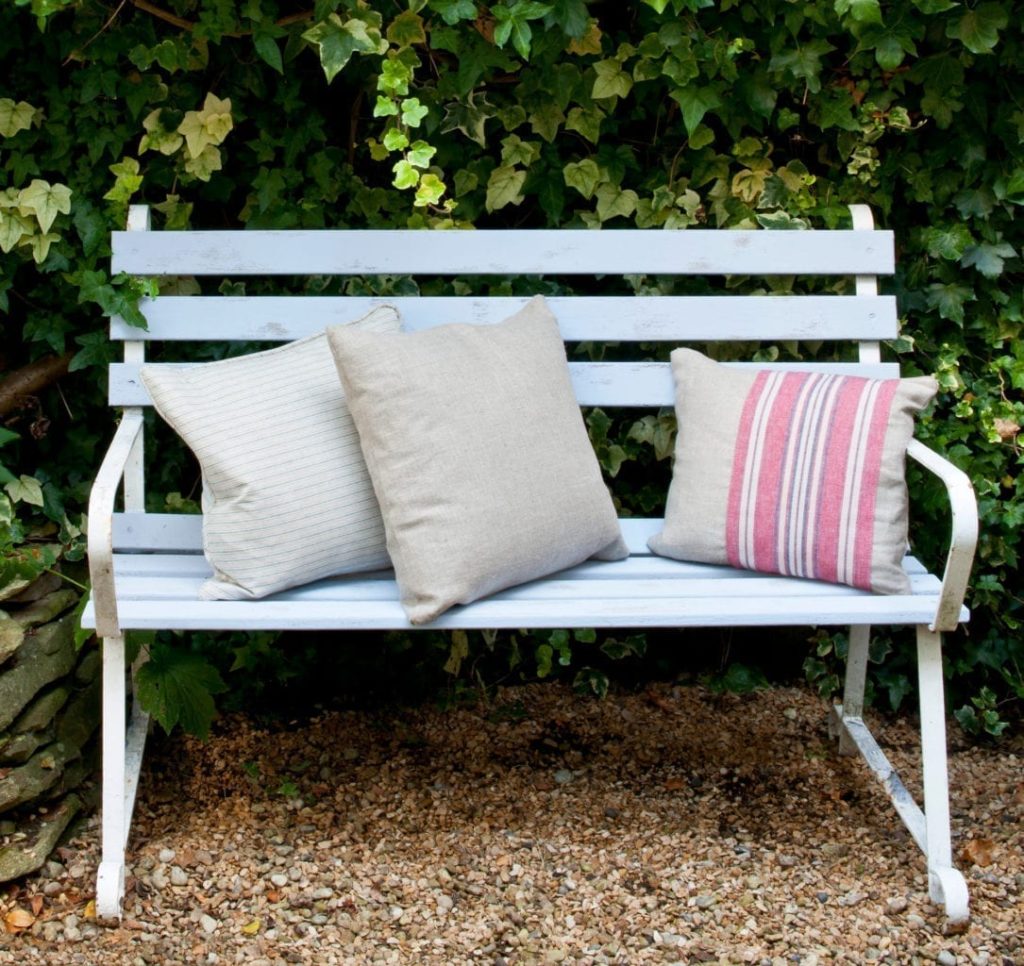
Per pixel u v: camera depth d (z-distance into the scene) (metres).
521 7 2.35
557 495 2.20
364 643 2.90
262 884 2.21
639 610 2.09
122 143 2.56
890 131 2.67
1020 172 2.61
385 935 2.09
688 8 2.49
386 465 2.12
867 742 2.55
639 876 2.26
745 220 2.69
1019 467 2.79
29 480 2.62
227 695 2.81
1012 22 2.53
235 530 2.13
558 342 2.38
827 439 2.25
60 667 2.35
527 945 2.07
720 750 2.71
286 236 2.46
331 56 2.36
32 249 2.58
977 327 2.74
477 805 2.47
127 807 2.26
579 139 2.71
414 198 2.65
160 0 2.52
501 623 2.07
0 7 2.45
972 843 2.34
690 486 2.36
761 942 2.09
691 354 2.48
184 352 2.73
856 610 2.10
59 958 2.01
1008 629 2.84
